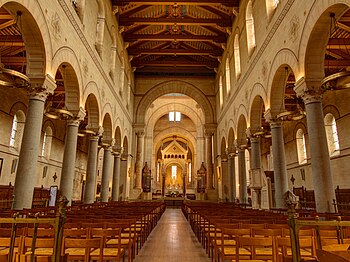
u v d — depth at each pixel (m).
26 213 7.35
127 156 26.28
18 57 15.09
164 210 25.58
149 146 37.53
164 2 19.91
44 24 9.64
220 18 23.38
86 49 14.37
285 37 11.40
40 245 3.84
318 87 9.69
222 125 26.12
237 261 4.46
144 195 28.33
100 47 17.00
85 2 14.17
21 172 9.19
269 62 13.36
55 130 21.20
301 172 20.14
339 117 15.60
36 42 9.60
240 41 19.36
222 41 24.02
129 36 24.05
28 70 9.80
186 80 30.09
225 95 24.78
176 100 39.12
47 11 9.86
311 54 9.66
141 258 6.89
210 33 26.11
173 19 21.89
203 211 11.02
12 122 16.05
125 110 25.11
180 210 28.61
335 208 8.96
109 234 4.91
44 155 19.86
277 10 12.27
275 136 13.03
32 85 9.72
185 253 7.48
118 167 23.28
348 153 14.75
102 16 17.45
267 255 5.13
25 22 9.05
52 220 3.25
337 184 15.66
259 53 14.92
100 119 17.11
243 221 6.84
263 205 17.95
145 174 30.69
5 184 15.34
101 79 17.22
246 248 5.98
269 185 16.61
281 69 12.26
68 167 12.80
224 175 25.67
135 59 28.83
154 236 10.55
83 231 4.86
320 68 9.70
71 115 12.57
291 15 10.83
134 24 22.20
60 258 3.24
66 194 12.55
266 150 27.02
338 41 13.83
